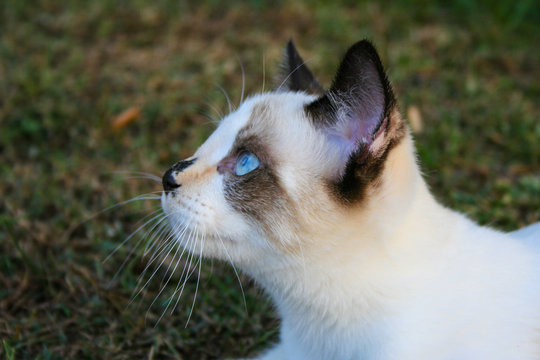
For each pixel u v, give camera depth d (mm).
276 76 646
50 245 717
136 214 741
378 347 560
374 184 552
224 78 911
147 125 846
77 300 674
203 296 677
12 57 988
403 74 908
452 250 568
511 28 1045
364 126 552
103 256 708
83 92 901
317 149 564
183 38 1031
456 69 948
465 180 766
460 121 843
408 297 558
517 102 866
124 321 656
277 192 561
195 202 568
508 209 729
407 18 1061
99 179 790
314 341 587
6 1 1124
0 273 691
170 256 693
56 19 1092
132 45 1018
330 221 556
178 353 638
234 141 578
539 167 785
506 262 568
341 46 984
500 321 552
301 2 1102
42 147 828
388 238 559
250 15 1084
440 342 550
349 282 563
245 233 566
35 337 643
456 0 1107
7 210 752
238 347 645
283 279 577
